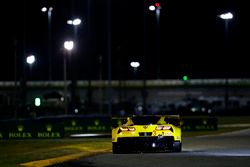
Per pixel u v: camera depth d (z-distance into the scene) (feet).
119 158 192.34
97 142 274.77
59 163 183.42
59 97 618.44
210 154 203.10
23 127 333.62
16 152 243.19
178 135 211.20
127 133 209.46
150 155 200.64
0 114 613.52
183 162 171.83
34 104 239.50
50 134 332.19
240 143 276.21
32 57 439.63
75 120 394.73
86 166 171.42
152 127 209.46
